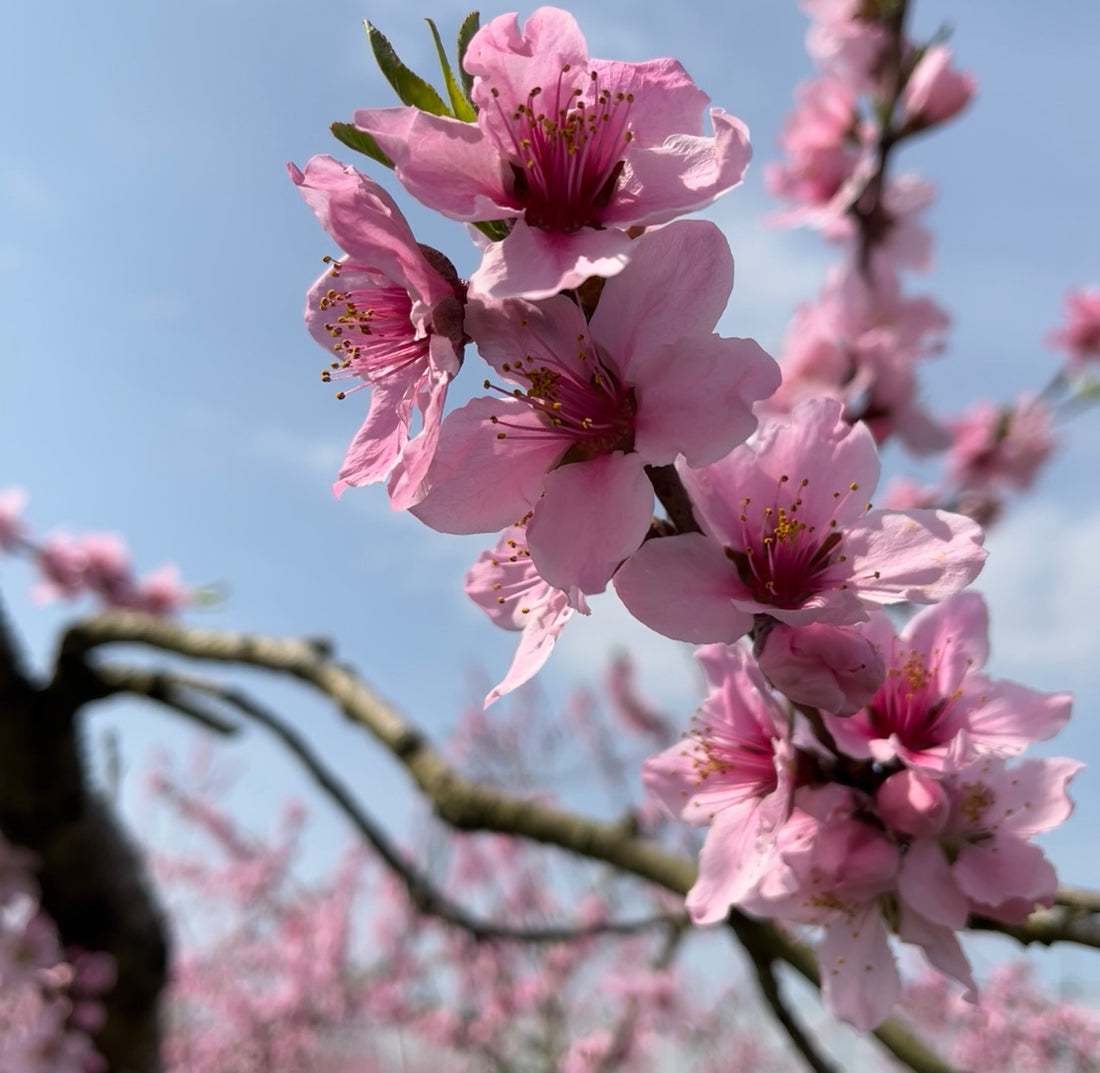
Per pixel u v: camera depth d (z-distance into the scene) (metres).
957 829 0.16
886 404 0.36
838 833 0.15
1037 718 0.16
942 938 0.15
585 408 0.14
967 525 0.15
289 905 0.79
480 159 0.14
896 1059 0.22
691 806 0.17
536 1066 0.66
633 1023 0.62
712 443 0.14
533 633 0.15
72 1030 0.39
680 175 0.14
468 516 0.14
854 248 0.38
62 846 0.40
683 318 0.14
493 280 0.13
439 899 0.36
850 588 0.15
